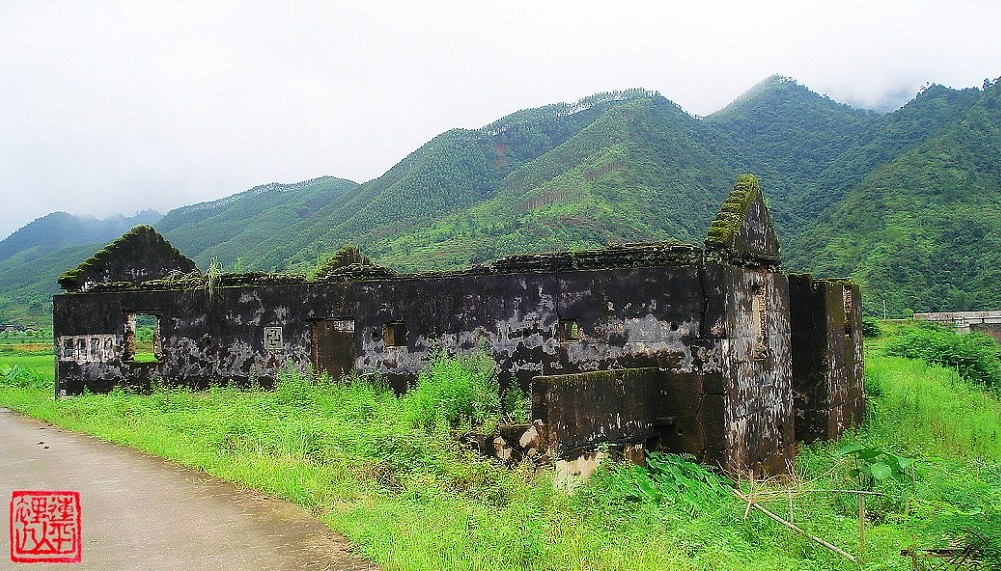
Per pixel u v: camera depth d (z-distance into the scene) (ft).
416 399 40.34
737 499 34.96
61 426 48.91
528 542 23.07
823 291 54.75
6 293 379.76
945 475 44.06
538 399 32.50
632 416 39.58
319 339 57.77
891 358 99.60
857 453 37.40
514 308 49.01
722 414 41.91
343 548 22.30
